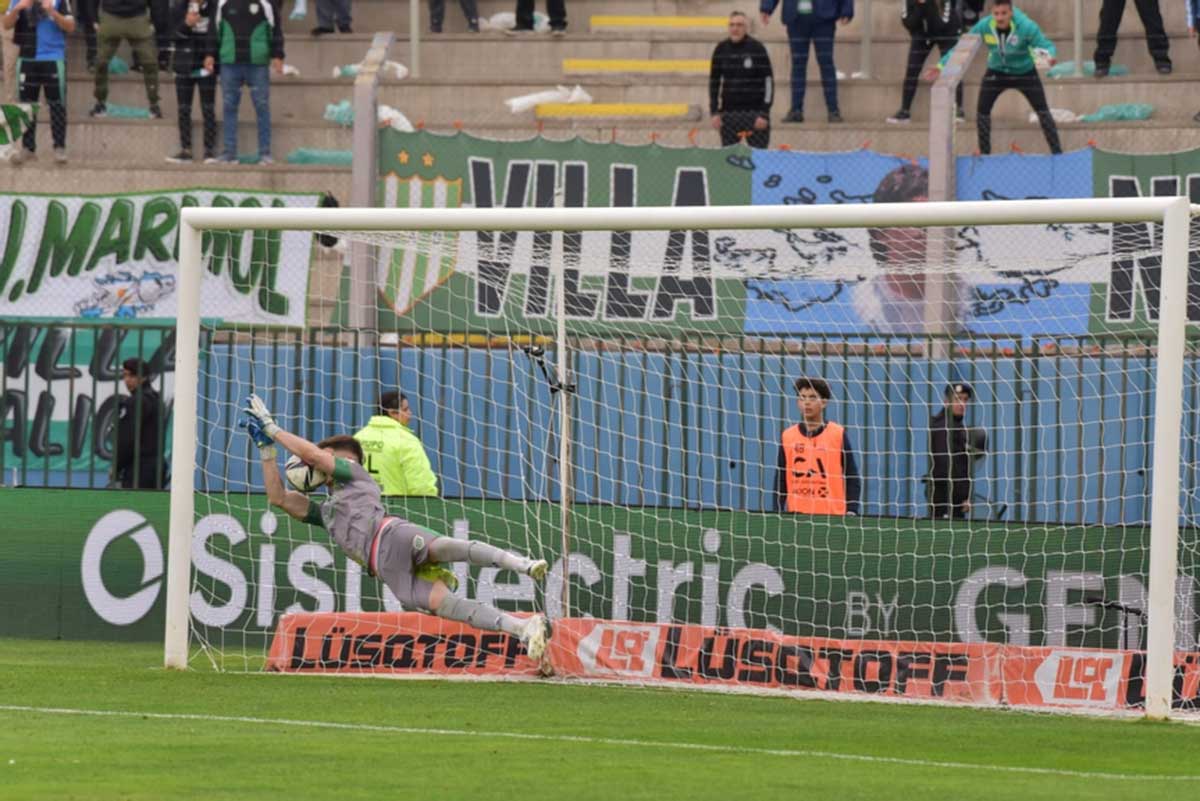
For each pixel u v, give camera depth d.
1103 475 42.44
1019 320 54.41
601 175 59.25
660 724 31.14
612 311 56.00
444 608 36.56
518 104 70.94
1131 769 26.73
